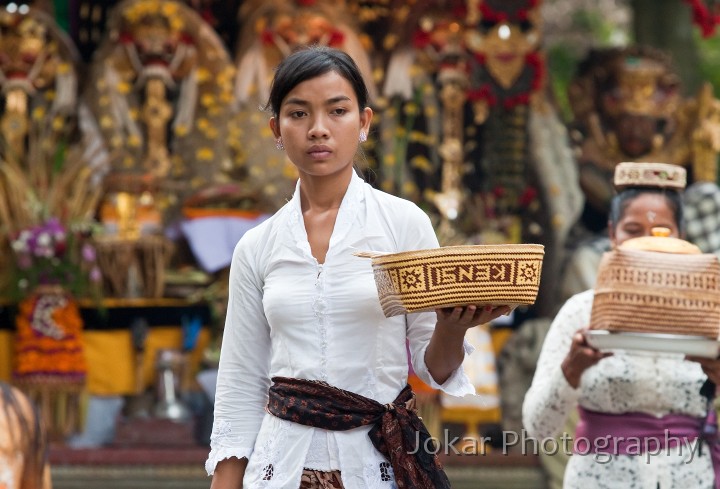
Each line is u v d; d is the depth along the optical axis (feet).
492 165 61.16
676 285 24.18
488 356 53.01
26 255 50.31
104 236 53.42
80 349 51.13
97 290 51.62
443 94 59.00
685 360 25.63
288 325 20.06
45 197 52.60
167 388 51.57
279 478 19.81
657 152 60.80
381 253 19.22
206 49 58.29
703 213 51.52
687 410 25.81
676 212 27.50
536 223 60.75
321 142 19.84
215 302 52.65
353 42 58.85
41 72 57.06
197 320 53.31
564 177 60.75
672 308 24.14
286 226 20.45
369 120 20.79
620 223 27.61
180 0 59.93
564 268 58.65
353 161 21.62
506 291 18.42
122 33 57.21
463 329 19.04
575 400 26.68
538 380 27.53
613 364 25.91
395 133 59.62
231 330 21.18
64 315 50.88
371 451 19.72
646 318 24.20
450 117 59.06
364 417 19.70
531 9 61.62
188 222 54.60
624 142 60.49
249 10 60.03
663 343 24.17
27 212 51.88
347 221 20.20
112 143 56.85
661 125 61.21
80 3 62.85
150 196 55.06
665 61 61.16
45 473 22.80
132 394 52.54
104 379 52.24
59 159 55.57
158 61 56.90
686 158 61.00
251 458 20.52
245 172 58.54
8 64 56.24
